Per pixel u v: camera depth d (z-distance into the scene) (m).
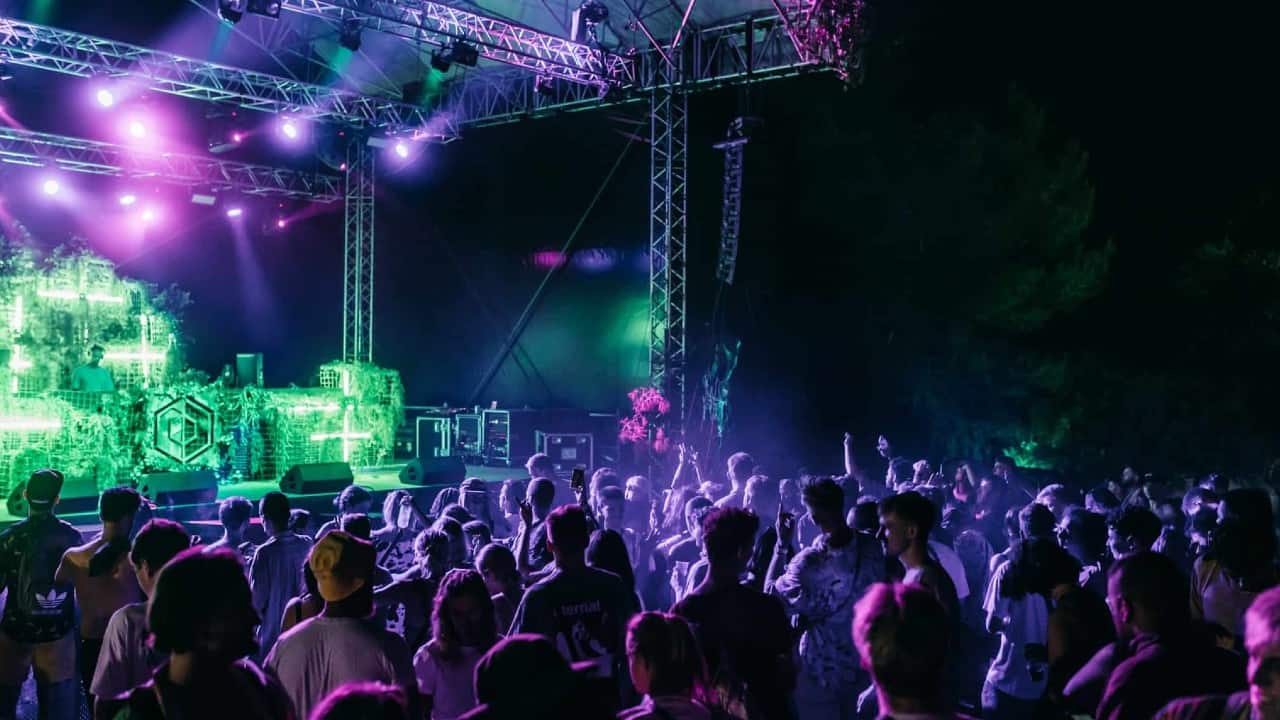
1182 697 3.16
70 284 18.09
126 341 18.75
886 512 4.93
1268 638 2.52
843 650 4.89
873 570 4.91
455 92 19.42
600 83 16.92
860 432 19.69
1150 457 19.22
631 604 4.62
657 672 3.07
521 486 8.66
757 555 5.92
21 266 17.59
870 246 19.53
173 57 15.75
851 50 15.69
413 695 3.81
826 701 4.91
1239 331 19.89
